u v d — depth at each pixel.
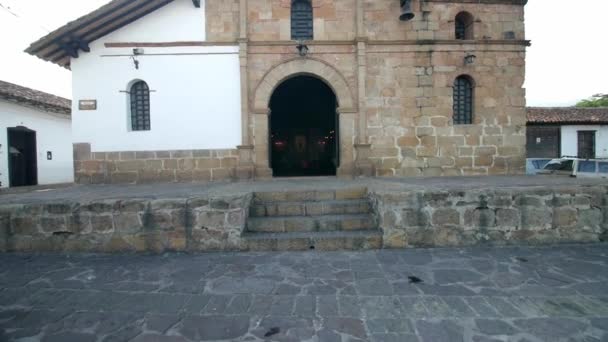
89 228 4.03
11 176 10.25
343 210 4.73
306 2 7.56
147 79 7.33
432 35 7.50
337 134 7.85
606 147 14.91
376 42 7.38
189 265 3.49
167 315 2.40
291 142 13.54
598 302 2.52
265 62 7.39
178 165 7.42
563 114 15.41
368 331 2.16
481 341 2.03
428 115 7.52
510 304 2.51
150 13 7.29
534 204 4.06
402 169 7.55
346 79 7.46
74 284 3.01
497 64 7.52
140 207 4.00
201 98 7.39
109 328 2.23
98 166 7.38
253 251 3.97
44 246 4.05
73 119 7.34
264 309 2.48
